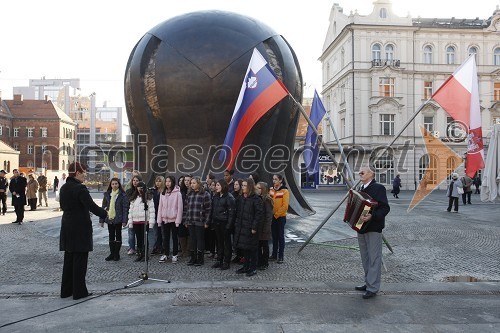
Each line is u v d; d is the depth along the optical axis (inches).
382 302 213.9
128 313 195.3
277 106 454.3
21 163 2674.7
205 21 447.2
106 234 421.7
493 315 196.1
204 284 244.4
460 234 448.1
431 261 315.0
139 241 313.7
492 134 813.2
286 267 292.0
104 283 247.4
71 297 220.8
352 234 422.3
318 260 314.0
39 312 197.3
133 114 474.9
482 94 1723.7
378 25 1648.6
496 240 411.2
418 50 1683.1
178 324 181.5
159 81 437.1
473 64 300.0
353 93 1656.0
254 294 225.3
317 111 381.1
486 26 1721.2
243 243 270.1
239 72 430.6
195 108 434.3
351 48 1660.9
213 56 428.8
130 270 283.1
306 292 229.6
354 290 234.4
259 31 455.2
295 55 510.9
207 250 343.0
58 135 2699.3
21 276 267.7
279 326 179.9
